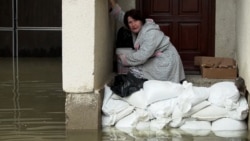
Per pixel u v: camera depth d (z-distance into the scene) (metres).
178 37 8.88
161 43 7.26
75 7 6.22
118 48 8.01
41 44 16.20
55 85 9.80
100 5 6.69
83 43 6.26
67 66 6.31
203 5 8.79
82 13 6.22
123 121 6.49
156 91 6.42
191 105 6.31
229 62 7.96
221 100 6.36
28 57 15.98
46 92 9.02
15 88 9.47
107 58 7.56
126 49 7.89
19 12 16.11
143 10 8.80
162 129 6.33
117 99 6.68
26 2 16.06
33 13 16.08
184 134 6.12
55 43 16.16
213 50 8.80
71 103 6.35
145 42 7.10
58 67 12.93
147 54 7.09
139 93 6.55
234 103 6.36
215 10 8.71
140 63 7.26
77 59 6.28
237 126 6.29
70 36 6.27
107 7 7.41
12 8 16.05
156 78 7.27
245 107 6.32
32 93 8.93
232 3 8.62
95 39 6.32
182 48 8.88
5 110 7.52
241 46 7.41
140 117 6.42
